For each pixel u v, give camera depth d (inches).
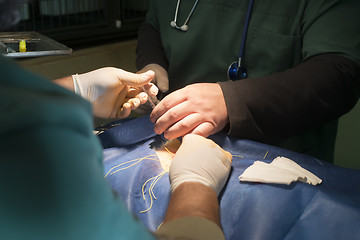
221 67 51.5
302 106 41.4
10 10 16.7
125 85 43.2
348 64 43.1
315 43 45.1
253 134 41.5
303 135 49.1
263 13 48.3
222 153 34.4
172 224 22.1
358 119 86.2
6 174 12.6
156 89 44.9
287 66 48.8
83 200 13.6
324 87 41.9
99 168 15.3
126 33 102.0
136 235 15.6
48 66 83.6
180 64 53.6
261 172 33.1
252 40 49.0
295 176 32.7
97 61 92.2
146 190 34.5
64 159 13.3
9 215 12.9
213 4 50.7
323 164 37.6
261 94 40.8
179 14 53.3
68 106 13.7
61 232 13.3
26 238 13.2
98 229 14.3
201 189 26.6
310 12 46.4
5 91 13.1
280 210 30.2
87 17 102.1
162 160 38.3
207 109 39.7
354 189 34.0
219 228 22.8
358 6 44.6
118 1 97.9
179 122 39.0
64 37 91.5
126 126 42.6
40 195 12.8
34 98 13.2
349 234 28.2
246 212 30.6
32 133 12.9
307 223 29.5
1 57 14.5
